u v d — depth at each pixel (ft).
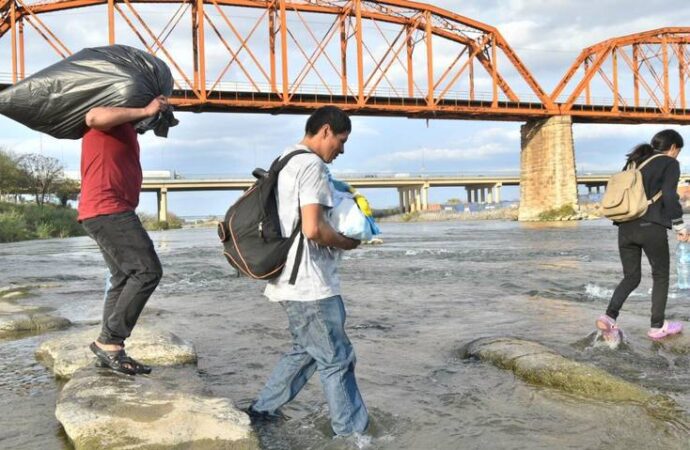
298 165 9.57
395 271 40.27
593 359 14.80
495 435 9.90
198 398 11.06
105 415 10.00
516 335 17.97
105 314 13.00
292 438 10.14
